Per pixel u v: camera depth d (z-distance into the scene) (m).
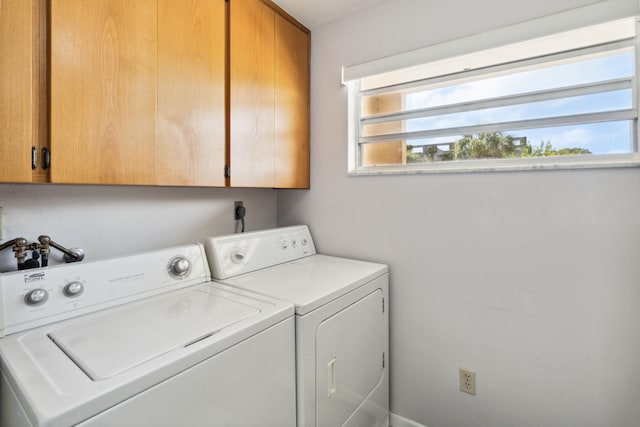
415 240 1.66
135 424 0.68
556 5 1.28
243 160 1.52
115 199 1.38
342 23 1.85
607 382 1.25
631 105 1.24
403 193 1.69
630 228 1.19
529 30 1.33
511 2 1.37
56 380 0.67
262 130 1.63
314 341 1.16
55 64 0.92
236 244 1.53
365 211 1.82
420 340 1.66
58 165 0.94
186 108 1.28
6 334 0.86
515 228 1.40
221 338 0.86
